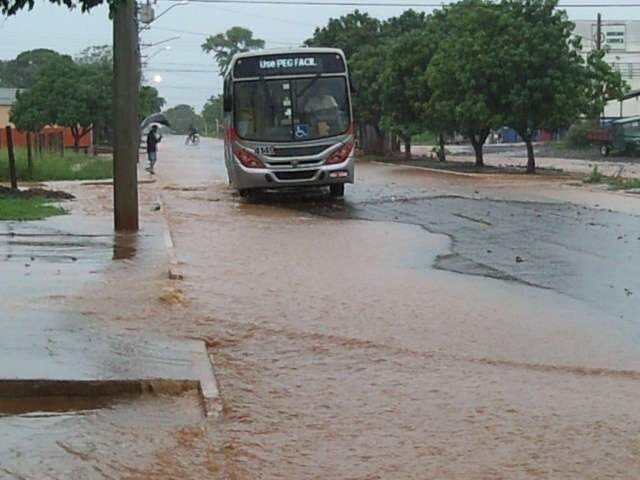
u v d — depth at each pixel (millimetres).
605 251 14484
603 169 38875
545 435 6055
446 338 8742
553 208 21594
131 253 13836
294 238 16125
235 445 5887
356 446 5867
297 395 6953
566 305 10320
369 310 9945
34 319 8961
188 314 9516
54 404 6727
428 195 25594
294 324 9219
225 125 26562
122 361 7520
